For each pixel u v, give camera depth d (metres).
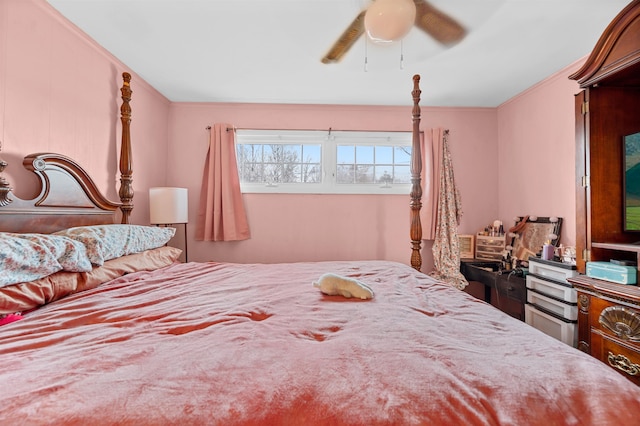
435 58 2.13
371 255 3.15
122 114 2.13
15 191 1.49
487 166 3.19
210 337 0.84
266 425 0.52
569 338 1.83
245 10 1.65
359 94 2.84
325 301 1.22
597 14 1.65
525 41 1.92
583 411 0.55
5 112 1.46
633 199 1.50
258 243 3.11
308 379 0.61
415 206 2.20
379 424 0.51
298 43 1.97
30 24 1.57
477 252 3.02
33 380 0.60
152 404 0.54
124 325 0.94
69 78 1.81
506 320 0.99
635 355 1.27
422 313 1.07
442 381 0.61
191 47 2.04
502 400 0.56
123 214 2.14
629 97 1.57
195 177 3.07
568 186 2.32
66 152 1.80
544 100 2.54
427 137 3.07
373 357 0.71
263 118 3.11
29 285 1.09
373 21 1.41
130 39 1.95
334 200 3.15
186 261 2.81
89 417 0.51
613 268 1.39
